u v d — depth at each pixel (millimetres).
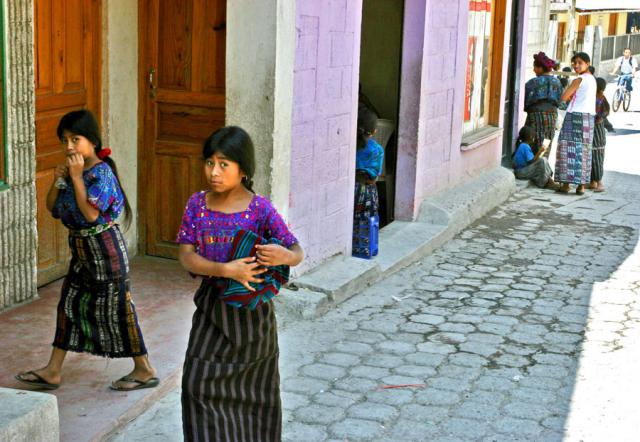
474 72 11422
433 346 6449
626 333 6828
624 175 14172
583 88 12016
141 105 7441
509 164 13273
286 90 6750
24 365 5465
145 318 6312
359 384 5746
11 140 6020
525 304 7488
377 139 9484
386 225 9500
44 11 6473
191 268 4117
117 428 4895
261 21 6523
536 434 5129
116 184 4992
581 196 12258
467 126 11367
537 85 13141
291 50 6754
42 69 6516
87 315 5059
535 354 6352
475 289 7863
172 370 5484
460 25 10281
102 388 5230
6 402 4098
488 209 11000
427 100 9523
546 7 22906
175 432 4941
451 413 5375
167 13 7266
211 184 4059
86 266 4992
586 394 5688
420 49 9195
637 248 9516
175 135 7426
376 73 9758
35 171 6406
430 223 9570
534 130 13203
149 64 7379
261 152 6699
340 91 7648
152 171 7539
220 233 4109
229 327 4098
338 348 6344
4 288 6203
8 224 6129
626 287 8055
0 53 5828
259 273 4059
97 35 6988
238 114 6723
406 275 8195
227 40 6648
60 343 5137
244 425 4230
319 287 7152
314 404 5430
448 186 10523
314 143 7312
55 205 4953
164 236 7621
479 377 5922
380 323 6879
